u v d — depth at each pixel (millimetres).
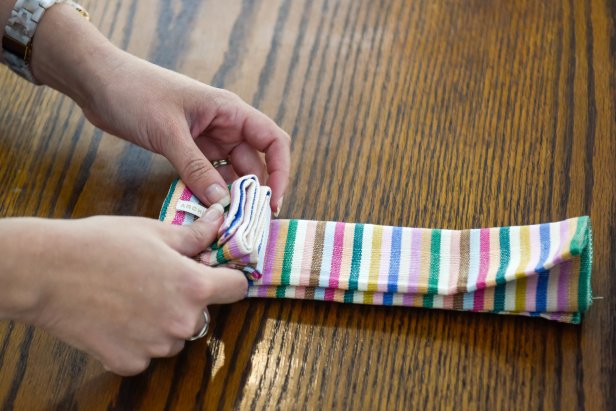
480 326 629
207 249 609
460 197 703
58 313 536
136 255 539
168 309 546
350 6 860
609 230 670
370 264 643
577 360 604
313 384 607
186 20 852
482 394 594
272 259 651
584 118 745
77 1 862
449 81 786
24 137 756
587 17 822
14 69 727
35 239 521
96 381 612
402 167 726
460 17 838
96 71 668
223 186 631
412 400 595
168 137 642
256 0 863
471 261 632
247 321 645
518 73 786
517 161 721
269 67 810
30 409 599
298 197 714
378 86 788
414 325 634
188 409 598
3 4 666
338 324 640
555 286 607
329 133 755
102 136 756
